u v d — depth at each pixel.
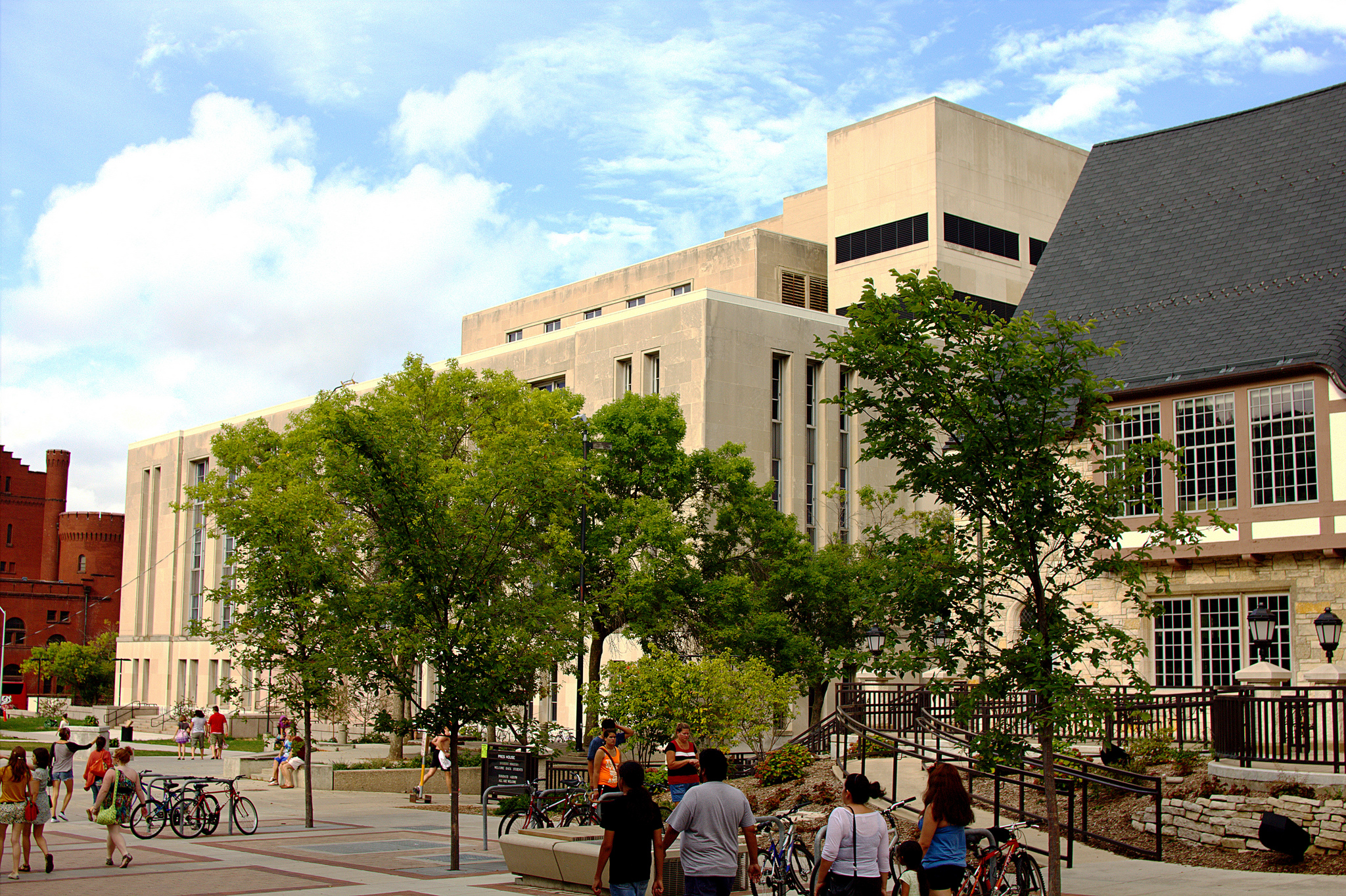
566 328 56.03
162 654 80.75
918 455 15.34
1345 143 31.52
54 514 118.81
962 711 14.72
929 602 15.09
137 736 66.88
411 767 36.00
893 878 13.84
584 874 15.34
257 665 25.62
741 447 40.56
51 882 16.47
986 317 15.52
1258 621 22.94
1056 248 35.34
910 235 61.84
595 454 37.03
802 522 50.44
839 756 25.41
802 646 36.75
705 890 10.59
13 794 17.09
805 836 18.80
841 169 65.31
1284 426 27.19
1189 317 30.30
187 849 20.70
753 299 50.38
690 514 42.28
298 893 15.24
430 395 36.28
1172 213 33.72
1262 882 15.31
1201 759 20.23
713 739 28.59
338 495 27.98
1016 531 14.62
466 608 19.70
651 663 28.84
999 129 64.56
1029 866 14.48
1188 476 28.69
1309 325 27.70
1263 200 31.92
